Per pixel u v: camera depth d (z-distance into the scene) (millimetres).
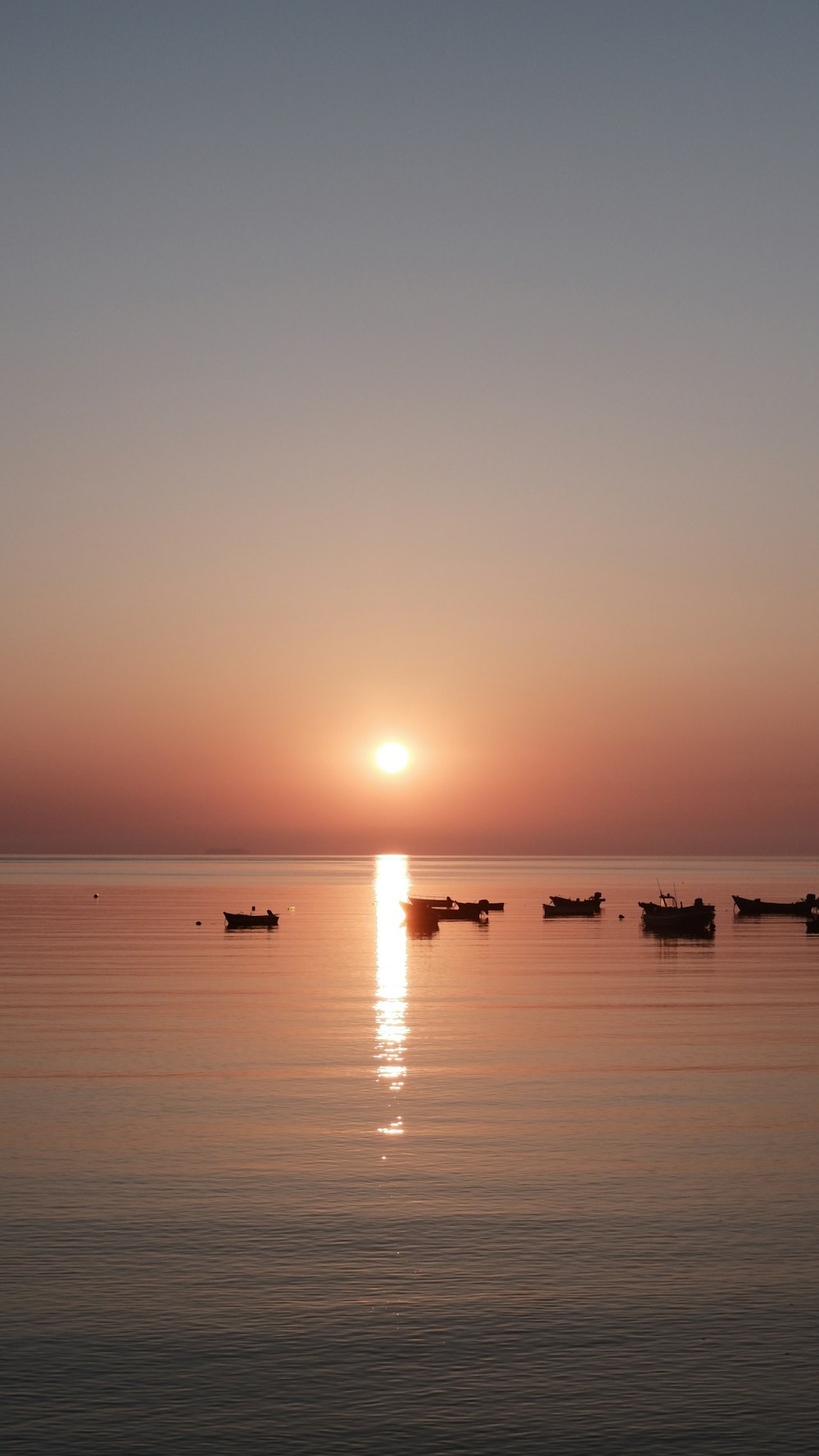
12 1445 19953
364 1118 40812
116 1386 21844
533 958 105938
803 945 122938
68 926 147875
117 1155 36062
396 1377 22219
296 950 112812
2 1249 28203
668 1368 22609
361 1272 26891
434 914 145125
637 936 137625
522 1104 43094
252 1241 28734
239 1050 54438
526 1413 21000
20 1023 62719
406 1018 64688
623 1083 46781
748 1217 30625
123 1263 27391
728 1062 51312
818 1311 25000
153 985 81312
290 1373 22312
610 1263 27500
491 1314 24781
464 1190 32750
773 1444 20109
